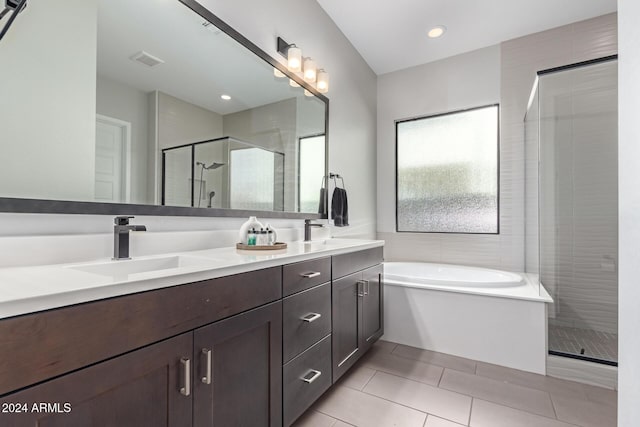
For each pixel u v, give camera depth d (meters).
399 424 1.43
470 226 3.11
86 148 1.09
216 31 1.60
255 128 1.84
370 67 3.38
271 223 1.98
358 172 3.11
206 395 0.92
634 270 0.60
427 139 3.34
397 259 3.44
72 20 1.06
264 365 1.15
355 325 1.87
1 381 0.53
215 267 0.95
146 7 1.30
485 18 2.57
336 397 1.65
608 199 2.28
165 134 1.36
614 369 1.75
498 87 2.94
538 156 2.48
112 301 0.69
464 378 1.86
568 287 2.37
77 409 0.63
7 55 0.92
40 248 0.96
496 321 2.06
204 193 1.53
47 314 0.59
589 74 2.32
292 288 1.30
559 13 2.50
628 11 0.64
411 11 2.51
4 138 0.91
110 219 1.18
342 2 2.43
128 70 1.23
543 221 2.46
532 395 1.67
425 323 2.29
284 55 2.05
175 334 0.83
